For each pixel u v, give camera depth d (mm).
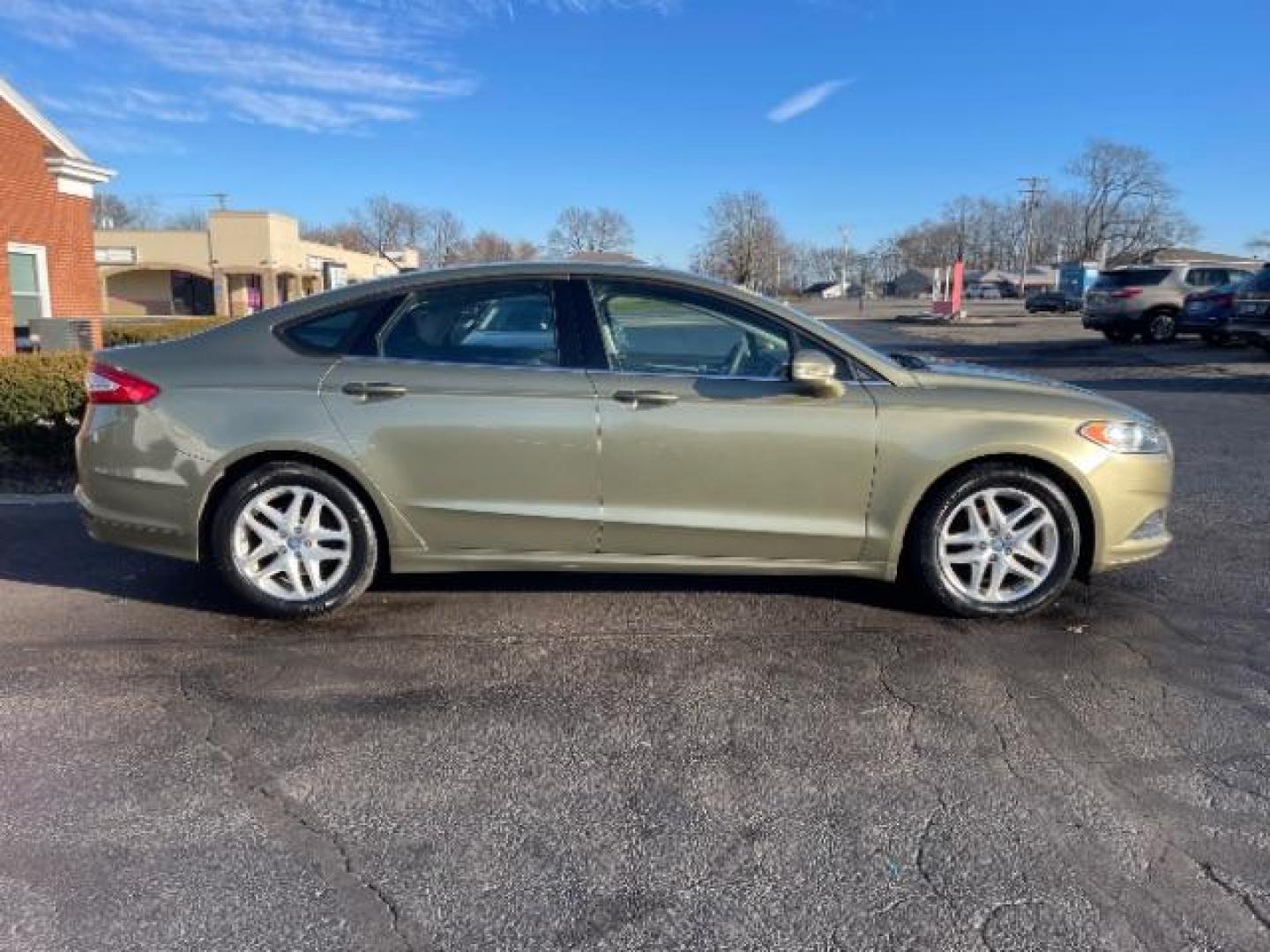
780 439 4008
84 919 2305
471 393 4020
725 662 3797
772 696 3498
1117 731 3242
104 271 50719
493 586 4664
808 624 4188
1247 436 9156
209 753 3088
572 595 4539
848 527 4094
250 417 4023
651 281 4137
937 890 2424
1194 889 2420
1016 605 4184
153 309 52781
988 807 2787
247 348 4148
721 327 4133
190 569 4957
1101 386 13500
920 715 3352
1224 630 4133
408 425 4016
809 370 3887
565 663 3789
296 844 2611
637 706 3422
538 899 2391
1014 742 3164
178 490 4066
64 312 16812
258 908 2352
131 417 4086
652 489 4051
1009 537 4156
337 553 4164
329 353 4113
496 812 2766
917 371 4234
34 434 7156
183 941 2238
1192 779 2938
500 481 4055
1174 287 21484
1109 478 4086
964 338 27469
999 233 121375
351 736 3203
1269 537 5605
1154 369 15930
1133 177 101688
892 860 2545
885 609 4367
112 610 4355
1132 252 101750
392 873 2490
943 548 4156
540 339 4098
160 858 2543
